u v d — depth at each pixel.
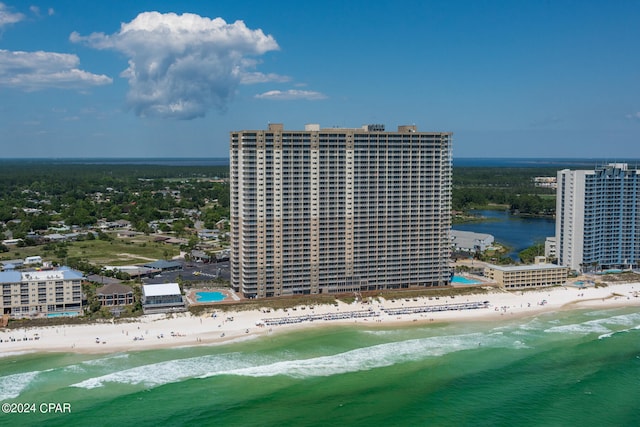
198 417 195.12
